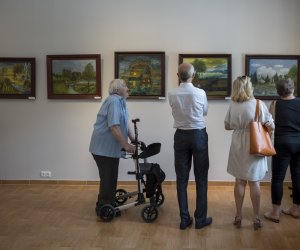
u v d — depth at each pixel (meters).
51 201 4.34
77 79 5.04
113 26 5.01
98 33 5.02
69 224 3.58
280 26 4.92
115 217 3.77
